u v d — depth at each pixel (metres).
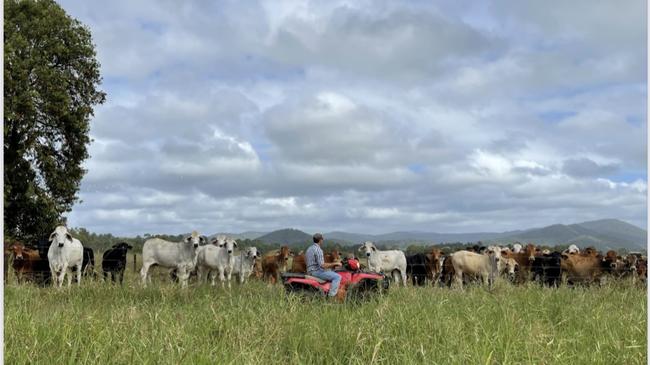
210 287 13.82
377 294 11.48
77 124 28.20
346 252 20.97
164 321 7.61
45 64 27.69
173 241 18.22
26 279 16.91
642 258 20.25
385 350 6.87
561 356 6.68
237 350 6.57
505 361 6.12
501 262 19.11
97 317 7.87
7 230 26.69
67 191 28.86
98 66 29.84
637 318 8.87
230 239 18.97
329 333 7.33
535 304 10.45
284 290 10.47
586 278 19.58
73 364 5.87
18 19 27.36
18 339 6.34
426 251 26.14
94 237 22.33
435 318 7.97
